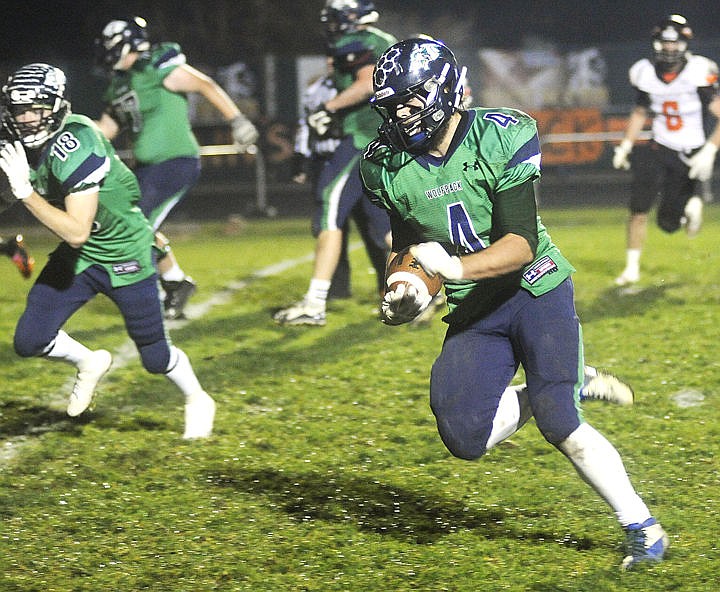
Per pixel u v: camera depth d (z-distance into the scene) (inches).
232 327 722.2
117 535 362.0
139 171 721.0
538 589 312.7
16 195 409.7
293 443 461.4
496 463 425.7
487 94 1852.9
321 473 421.1
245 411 515.5
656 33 818.2
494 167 329.7
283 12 2385.6
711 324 679.1
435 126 326.6
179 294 748.6
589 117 1843.0
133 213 459.5
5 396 551.8
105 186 443.5
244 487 406.9
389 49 329.7
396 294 325.4
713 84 820.0
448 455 438.3
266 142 1824.6
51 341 463.8
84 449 459.5
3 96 415.5
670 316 709.9
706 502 377.7
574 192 1859.0
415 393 537.6
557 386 339.3
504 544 347.9
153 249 468.8
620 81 1851.6
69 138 424.2
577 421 335.6
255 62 1809.8
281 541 354.6
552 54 1849.2
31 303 461.7
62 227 418.9
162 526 369.1
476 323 354.9
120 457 446.0
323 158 746.2
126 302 459.2
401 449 448.1
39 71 418.3
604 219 1487.5
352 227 1492.4
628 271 860.0
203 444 463.2
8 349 663.1
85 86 1764.3
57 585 323.9
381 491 400.2
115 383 576.1
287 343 667.4
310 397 536.1
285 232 1477.6
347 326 714.8
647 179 842.2
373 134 709.9
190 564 336.8
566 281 351.3
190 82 711.7
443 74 324.2
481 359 351.3
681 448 438.0
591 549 343.3
